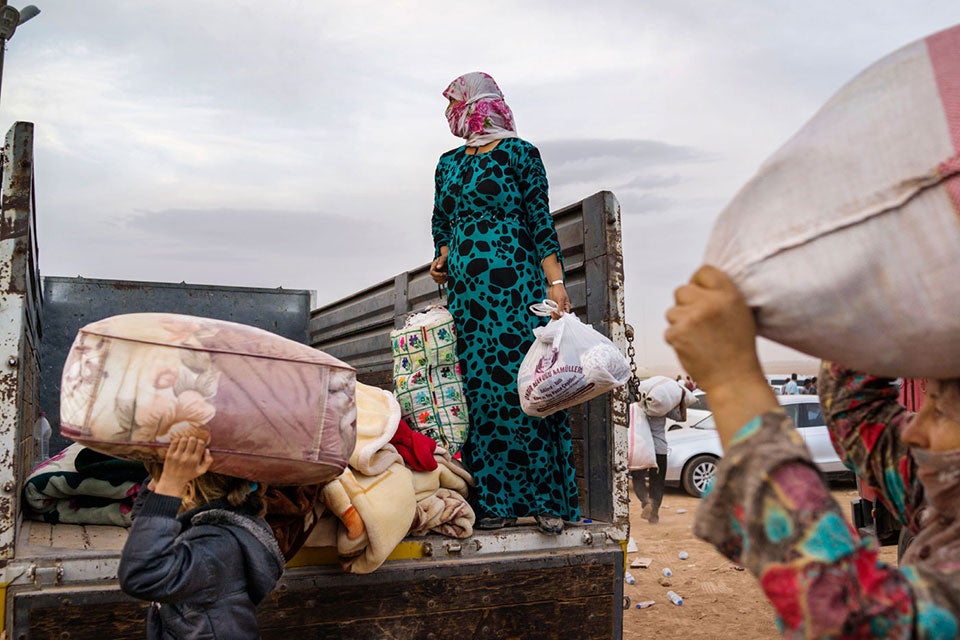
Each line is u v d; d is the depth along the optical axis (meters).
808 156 0.88
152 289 7.64
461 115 3.62
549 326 3.12
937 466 0.95
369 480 2.75
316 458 2.13
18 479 2.61
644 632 5.04
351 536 2.62
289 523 2.39
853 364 0.93
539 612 2.93
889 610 0.76
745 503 0.82
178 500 1.96
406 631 2.73
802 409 11.35
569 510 3.31
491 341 3.37
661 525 8.73
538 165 3.44
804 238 0.86
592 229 3.51
